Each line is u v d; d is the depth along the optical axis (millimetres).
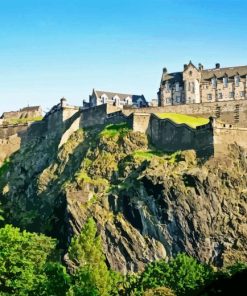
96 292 80250
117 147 138375
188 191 116438
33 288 75438
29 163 162875
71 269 110938
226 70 177375
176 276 91312
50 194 143000
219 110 146375
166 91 180875
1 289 72875
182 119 143375
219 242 112250
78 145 151000
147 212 118000
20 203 151625
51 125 168000
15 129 180250
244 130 127000
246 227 112312
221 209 115125
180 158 125188
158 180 119062
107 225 119312
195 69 177625
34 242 83312
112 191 125375
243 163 122188
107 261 115562
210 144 123438
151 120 140250
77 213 124188
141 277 94938
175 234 114750
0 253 73625
